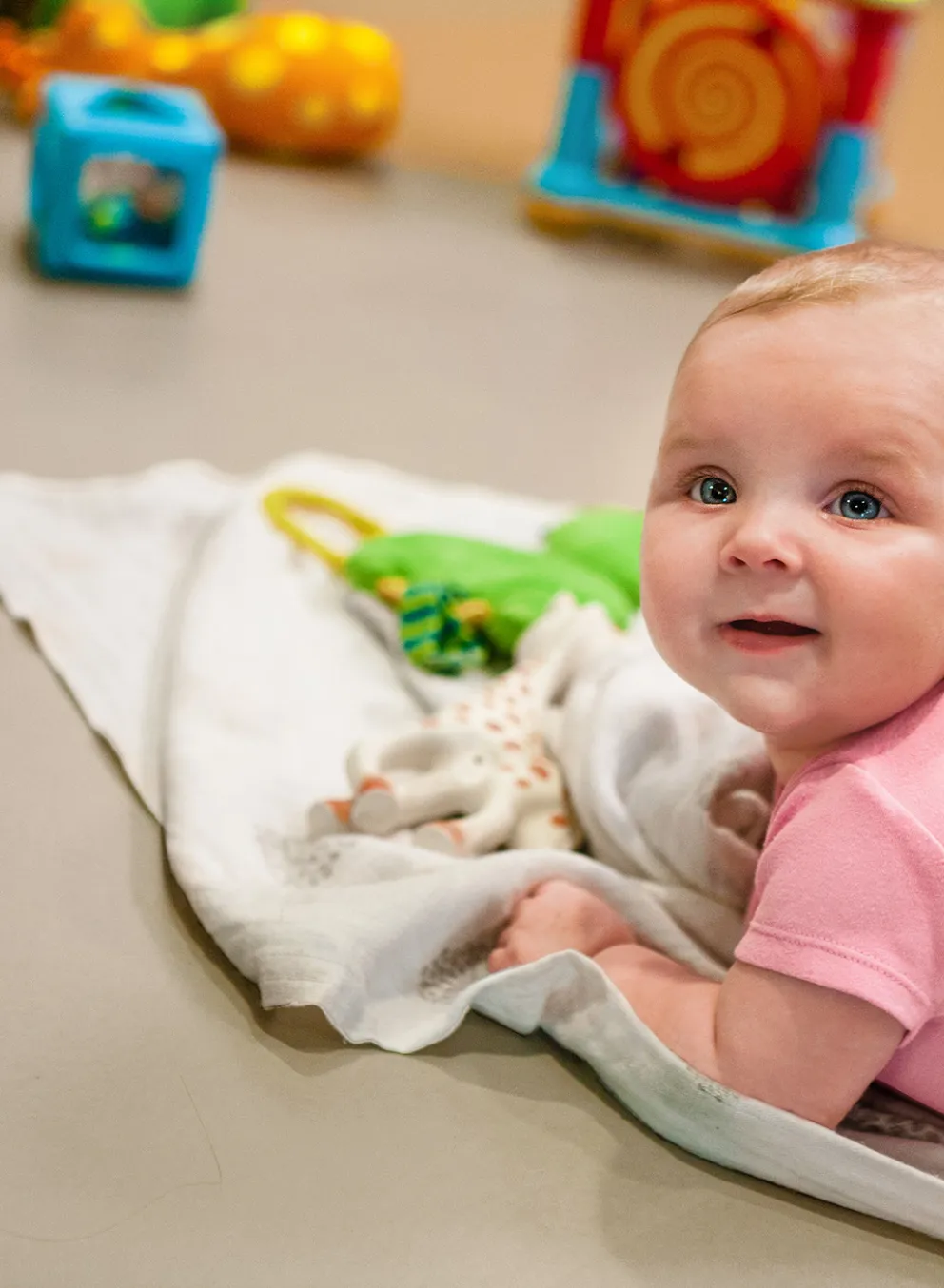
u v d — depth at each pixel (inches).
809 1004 26.3
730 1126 27.6
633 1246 26.5
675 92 92.7
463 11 160.7
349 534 51.4
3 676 41.1
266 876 33.9
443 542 46.8
